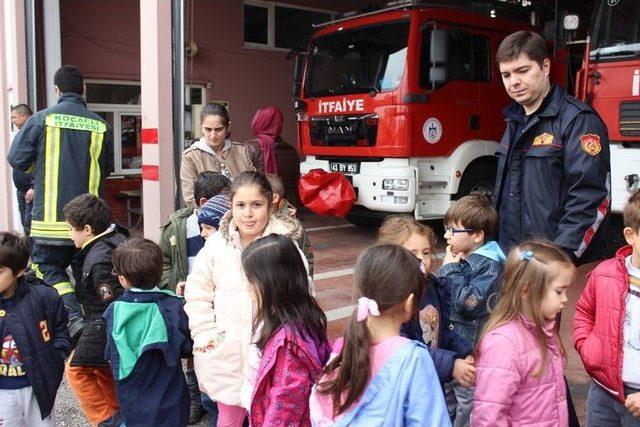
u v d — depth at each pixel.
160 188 4.72
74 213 3.32
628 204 2.23
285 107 11.52
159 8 4.59
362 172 7.30
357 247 7.80
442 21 6.99
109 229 3.42
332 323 4.87
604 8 5.75
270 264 2.18
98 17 9.35
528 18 7.88
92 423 3.19
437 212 7.25
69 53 9.19
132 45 9.69
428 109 6.91
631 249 2.35
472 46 7.30
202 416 3.58
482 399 1.99
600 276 2.32
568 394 2.42
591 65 5.82
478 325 2.55
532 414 2.00
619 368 2.23
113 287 3.16
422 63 6.84
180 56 4.73
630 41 5.57
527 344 1.99
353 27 7.46
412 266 1.85
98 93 9.60
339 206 7.07
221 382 2.63
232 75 10.76
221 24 10.52
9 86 8.09
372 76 7.14
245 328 2.64
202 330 2.68
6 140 8.27
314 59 8.02
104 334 3.06
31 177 6.59
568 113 2.59
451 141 7.16
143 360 2.69
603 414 2.37
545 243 2.11
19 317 2.77
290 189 6.79
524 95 2.64
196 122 6.89
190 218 3.41
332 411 1.87
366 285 1.83
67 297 4.53
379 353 1.83
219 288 2.70
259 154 5.05
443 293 2.47
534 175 2.69
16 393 2.79
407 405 1.77
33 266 4.64
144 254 2.72
